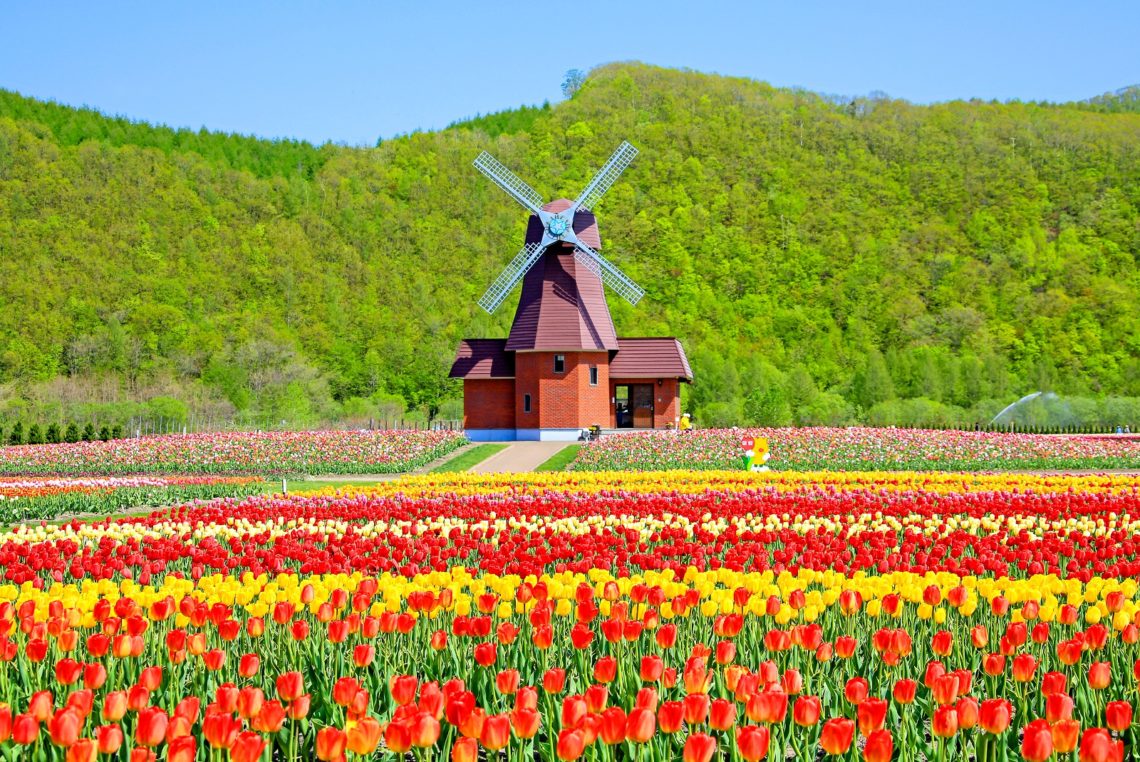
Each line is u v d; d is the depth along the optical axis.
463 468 55.28
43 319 123.12
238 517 27.66
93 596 13.53
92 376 116.88
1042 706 11.33
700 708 8.91
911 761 10.26
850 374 137.50
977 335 147.38
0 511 33.41
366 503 30.14
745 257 163.38
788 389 105.00
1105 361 142.62
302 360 120.69
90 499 36.88
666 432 57.69
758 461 43.16
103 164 158.62
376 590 14.65
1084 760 8.30
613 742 8.66
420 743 8.42
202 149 189.62
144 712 8.53
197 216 155.00
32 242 138.50
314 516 27.92
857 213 178.38
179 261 143.62
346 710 10.98
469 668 12.32
